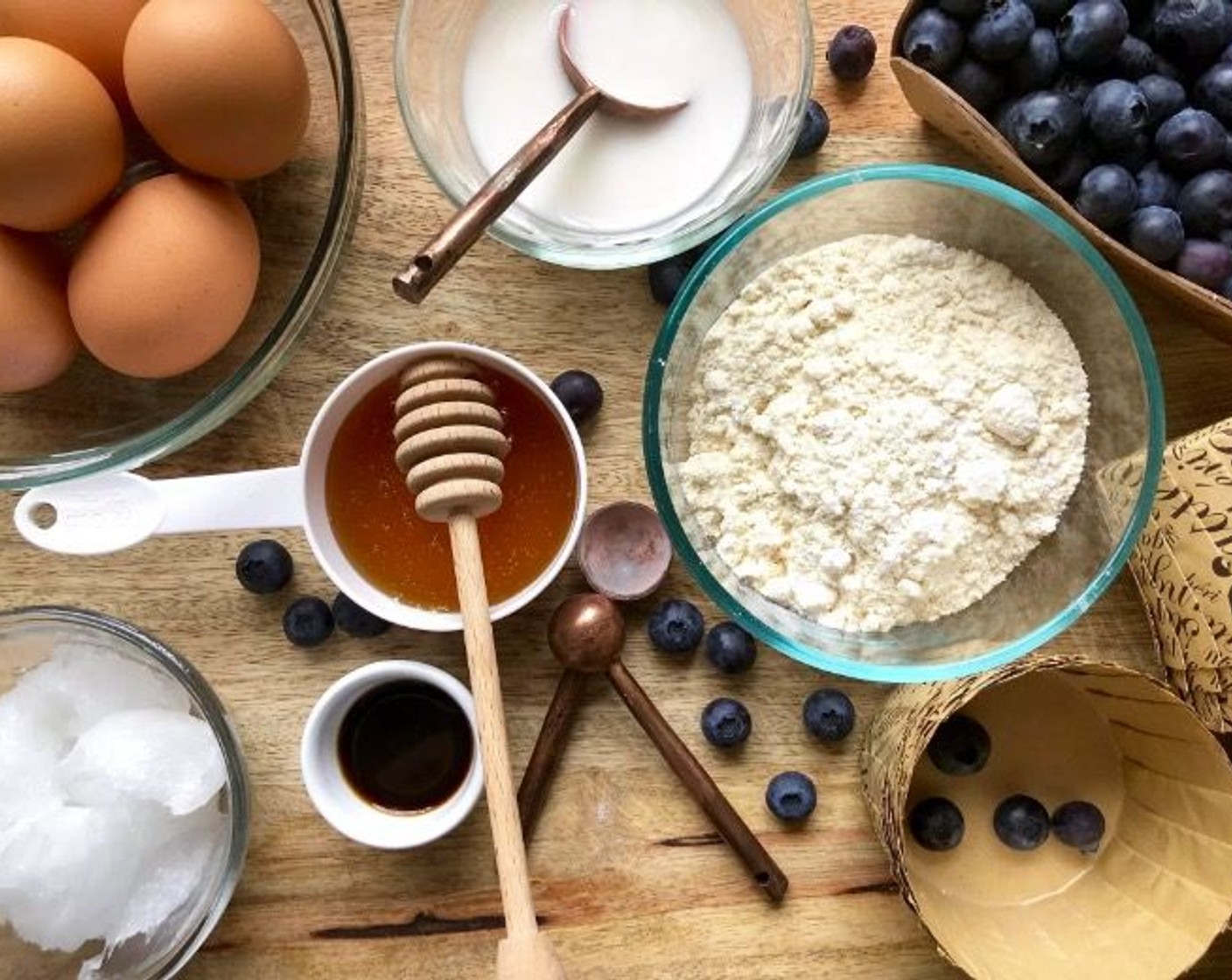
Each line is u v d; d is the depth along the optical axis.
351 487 0.39
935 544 0.37
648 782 0.40
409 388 0.37
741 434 0.38
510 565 0.39
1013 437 0.37
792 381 0.38
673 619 0.39
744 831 0.39
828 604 0.38
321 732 0.38
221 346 0.37
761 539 0.38
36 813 0.38
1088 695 0.40
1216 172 0.38
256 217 0.39
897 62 0.38
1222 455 0.36
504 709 0.40
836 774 0.40
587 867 0.39
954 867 0.40
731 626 0.39
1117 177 0.37
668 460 0.38
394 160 0.40
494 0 0.39
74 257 0.36
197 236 0.35
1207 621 0.37
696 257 0.40
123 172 0.36
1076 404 0.38
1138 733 0.38
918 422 0.37
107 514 0.37
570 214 0.39
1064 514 0.39
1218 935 0.37
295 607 0.39
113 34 0.35
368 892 0.40
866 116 0.41
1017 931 0.39
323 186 0.39
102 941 0.40
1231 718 0.37
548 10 0.39
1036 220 0.37
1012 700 0.40
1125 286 0.40
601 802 0.40
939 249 0.39
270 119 0.34
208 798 0.38
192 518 0.38
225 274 0.35
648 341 0.40
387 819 0.38
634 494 0.40
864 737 0.40
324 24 0.37
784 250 0.39
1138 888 0.38
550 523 0.39
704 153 0.39
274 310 0.39
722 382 0.38
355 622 0.39
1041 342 0.38
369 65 0.40
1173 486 0.38
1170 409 0.41
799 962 0.39
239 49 0.34
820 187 0.37
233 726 0.39
